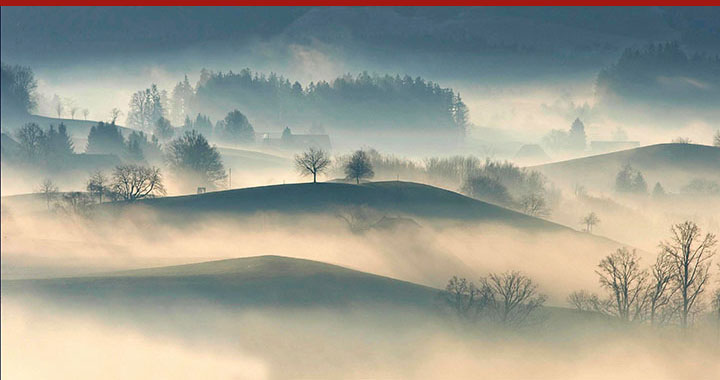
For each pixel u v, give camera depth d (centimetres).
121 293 14538
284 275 15675
